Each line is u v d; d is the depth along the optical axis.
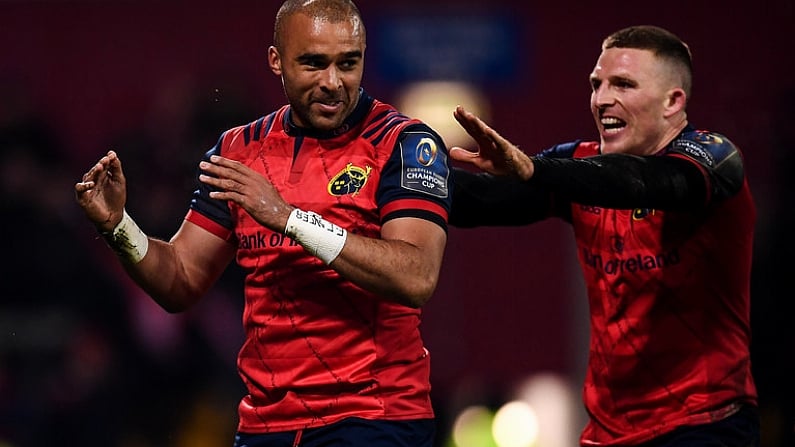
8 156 37.06
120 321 35.56
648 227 19.22
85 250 36.53
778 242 34.56
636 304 19.39
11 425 34.72
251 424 17.45
